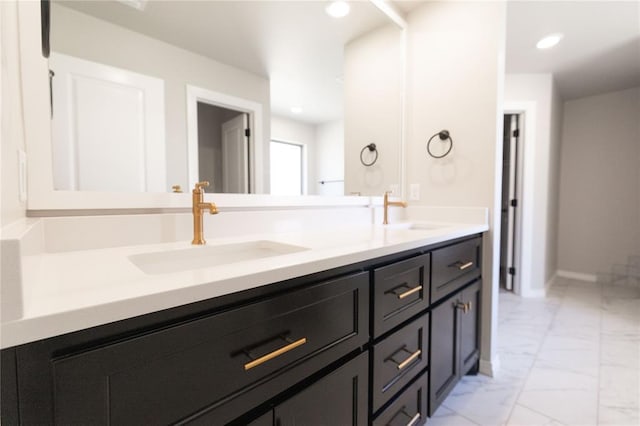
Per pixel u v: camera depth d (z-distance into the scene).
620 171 3.45
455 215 1.79
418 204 1.99
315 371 0.74
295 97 1.56
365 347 0.90
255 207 1.29
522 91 3.06
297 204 1.46
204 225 1.10
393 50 1.94
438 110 1.87
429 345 1.21
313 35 1.60
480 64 1.70
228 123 1.32
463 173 1.78
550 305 2.84
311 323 0.72
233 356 0.57
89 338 0.42
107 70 0.99
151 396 0.47
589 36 2.36
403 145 2.01
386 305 0.96
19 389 0.37
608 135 3.52
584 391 1.56
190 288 0.51
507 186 3.46
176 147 1.16
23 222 0.64
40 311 0.39
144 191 1.06
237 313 0.58
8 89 0.58
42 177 0.80
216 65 1.28
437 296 1.25
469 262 1.54
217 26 1.28
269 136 1.47
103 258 0.74
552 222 3.46
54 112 0.86
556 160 3.51
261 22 1.42
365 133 1.85
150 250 0.86
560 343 2.08
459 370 1.47
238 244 1.04
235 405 0.58
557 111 3.42
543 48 2.54
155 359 0.47
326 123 1.69
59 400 0.40
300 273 0.68
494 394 1.54
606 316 2.55
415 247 1.08
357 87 1.81
